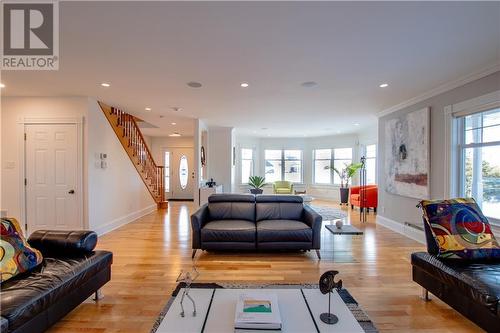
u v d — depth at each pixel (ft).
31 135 14.42
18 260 6.57
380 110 17.58
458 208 8.38
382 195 18.38
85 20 6.91
